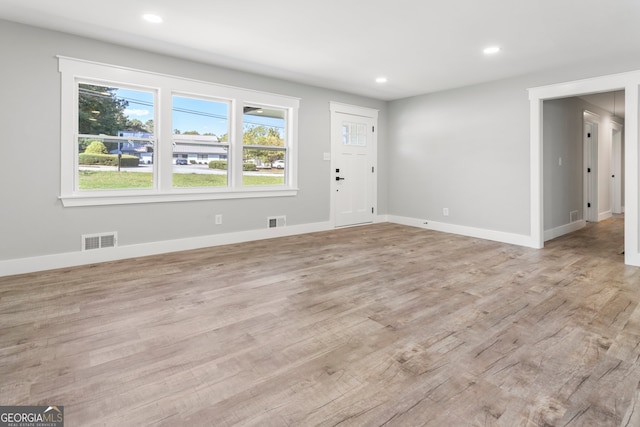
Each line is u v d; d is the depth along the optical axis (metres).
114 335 2.19
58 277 3.29
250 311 2.57
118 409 1.52
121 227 3.96
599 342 2.12
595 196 6.79
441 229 5.86
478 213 5.34
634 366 1.86
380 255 4.21
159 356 1.95
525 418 1.47
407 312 2.56
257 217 5.07
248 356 1.96
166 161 4.21
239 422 1.45
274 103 5.07
